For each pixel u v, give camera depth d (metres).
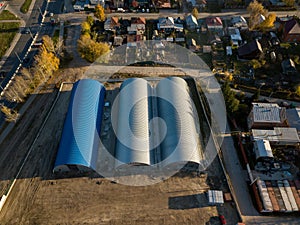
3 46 73.81
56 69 64.44
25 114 54.81
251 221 39.03
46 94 58.88
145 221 38.94
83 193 42.09
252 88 58.94
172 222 38.81
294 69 60.94
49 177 44.25
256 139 46.78
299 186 41.88
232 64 65.25
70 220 39.12
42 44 71.12
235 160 46.53
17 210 40.47
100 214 39.72
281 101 55.72
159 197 41.56
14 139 50.38
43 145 48.94
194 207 40.38
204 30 76.19
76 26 80.00
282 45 70.19
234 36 72.75
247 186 43.12
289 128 47.84
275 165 44.78
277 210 39.06
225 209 40.22
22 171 45.16
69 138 45.66
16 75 63.81
